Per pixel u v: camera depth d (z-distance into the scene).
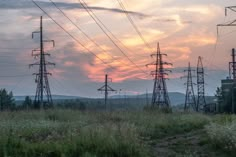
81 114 44.41
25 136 21.66
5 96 107.12
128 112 47.00
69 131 20.56
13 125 24.23
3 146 16.38
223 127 21.83
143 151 17.67
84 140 17.44
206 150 20.47
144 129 30.28
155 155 18.59
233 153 18.88
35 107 67.06
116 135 18.47
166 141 25.61
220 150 19.94
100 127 20.64
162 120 39.12
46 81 68.19
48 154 16.17
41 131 24.00
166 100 83.69
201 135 26.70
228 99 88.69
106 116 42.47
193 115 47.62
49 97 67.94
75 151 16.41
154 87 84.62
